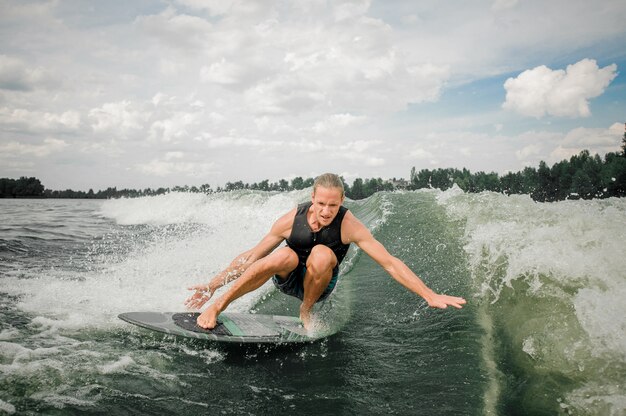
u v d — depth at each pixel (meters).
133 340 3.23
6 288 4.68
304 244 3.44
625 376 2.28
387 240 6.22
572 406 2.17
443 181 100.38
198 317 3.46
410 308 3.82
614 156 66.44
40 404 2.21
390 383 2.58
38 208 28.61
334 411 2.27
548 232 4.08
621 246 3.36
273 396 2.44
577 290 3.11
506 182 90.88
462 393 2.41
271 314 4.12
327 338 3.34
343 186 3.23
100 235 10.13
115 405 2.26
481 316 3.41
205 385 2.55
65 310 3.92
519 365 2.63
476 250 4.59
